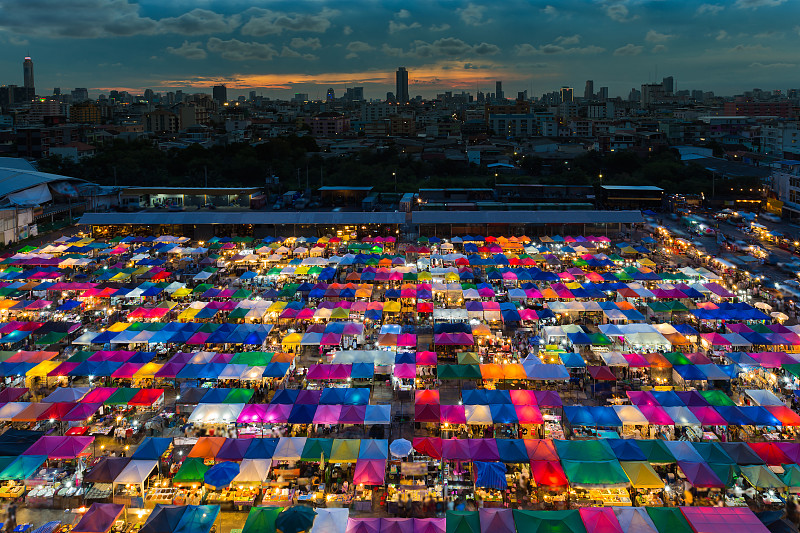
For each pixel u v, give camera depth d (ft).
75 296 284.00
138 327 225.15
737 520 116.78
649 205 519.19
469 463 144.77
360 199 553.23
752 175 584.40
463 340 213.87
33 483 140.87
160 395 172.86
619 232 419.13
